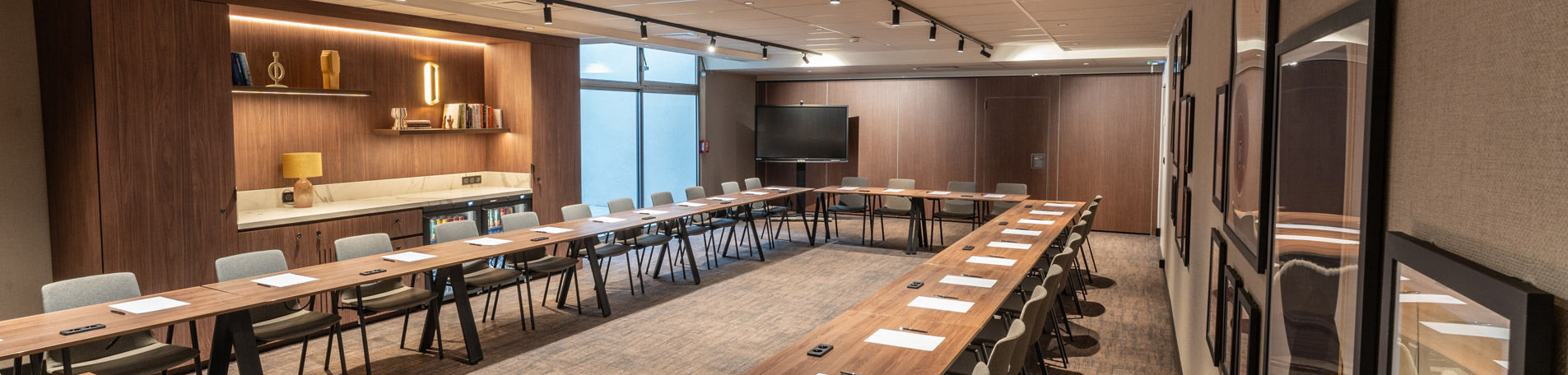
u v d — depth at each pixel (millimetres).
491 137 8469
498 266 7641
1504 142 939
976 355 4062
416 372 5195
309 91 6477
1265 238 2262
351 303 5281
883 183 12992
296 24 6719
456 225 6430
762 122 12570
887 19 7461
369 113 7371
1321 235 1649
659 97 11422
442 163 8102
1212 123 3832
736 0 6348
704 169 12312
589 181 10219
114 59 5047
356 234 6488
